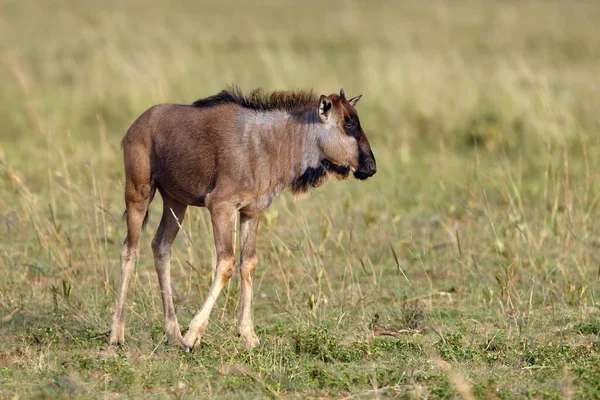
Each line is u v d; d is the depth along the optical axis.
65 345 24.86
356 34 93.88
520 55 72.56
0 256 32.12
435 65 62.06
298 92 25.44
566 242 32.72
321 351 23.81
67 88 63.22
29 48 85.19
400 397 20.52
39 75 71.31
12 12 118.12
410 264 33.53
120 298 25.09
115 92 58.00
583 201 37.25
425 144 51.19
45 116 55.25
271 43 88.38
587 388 20.81
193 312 27.88
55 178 42.44
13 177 34.94
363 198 40.78
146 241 36.25
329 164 25.38
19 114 55.56
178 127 25.06
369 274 32.44
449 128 51.81
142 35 88.44
